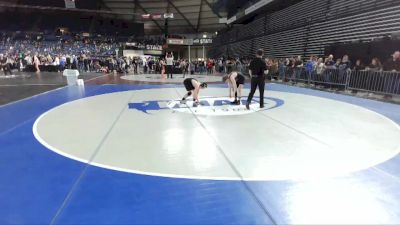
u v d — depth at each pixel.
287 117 7.68
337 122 7.11
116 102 10.38
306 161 4.49
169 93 13.04
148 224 2.86
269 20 29.34
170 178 3.88
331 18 18.44
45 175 4.00
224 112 8.36
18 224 2.88
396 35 12.81
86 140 5.62
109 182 3.77
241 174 4.01
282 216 3.02
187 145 5.28
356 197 3.41
